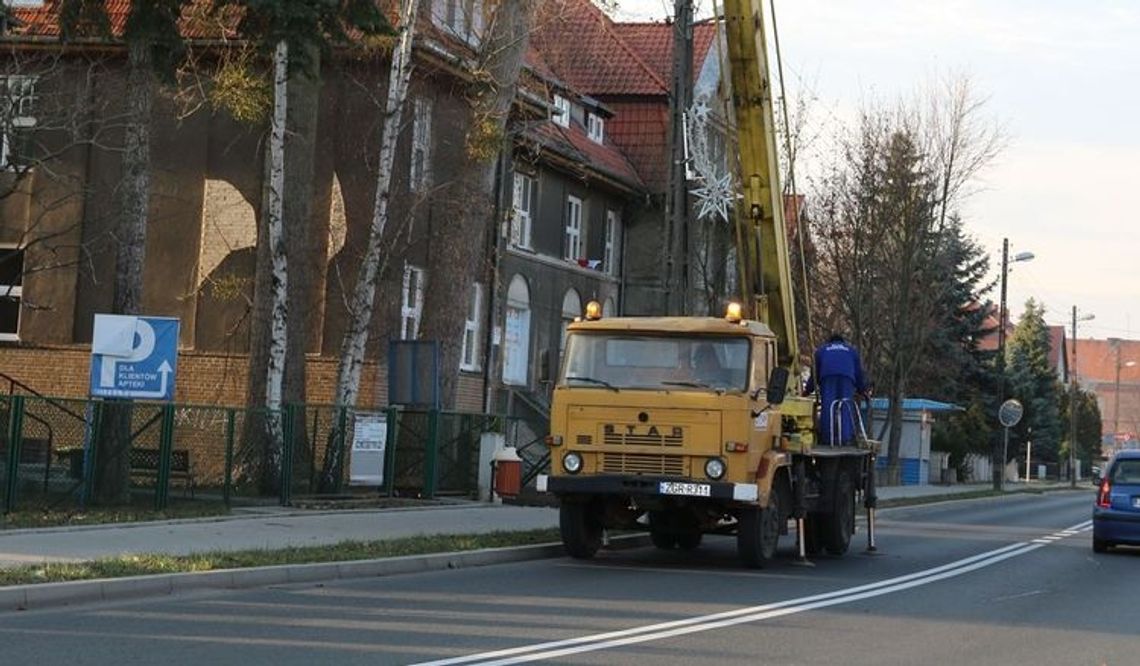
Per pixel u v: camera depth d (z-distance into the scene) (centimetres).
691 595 1423
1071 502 4803
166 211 2986
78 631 1042
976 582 1677
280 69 2147
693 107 2377
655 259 4281
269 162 2445
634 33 4781
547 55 3033
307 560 1448
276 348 2186
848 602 1409
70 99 2733
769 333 1738
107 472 1867
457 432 2555
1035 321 8675
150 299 2980
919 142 4125
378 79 2886
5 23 2488
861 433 2030
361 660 949
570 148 3684
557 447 1677
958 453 6669
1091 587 1677
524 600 1325
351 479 2306
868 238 4116
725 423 1622
